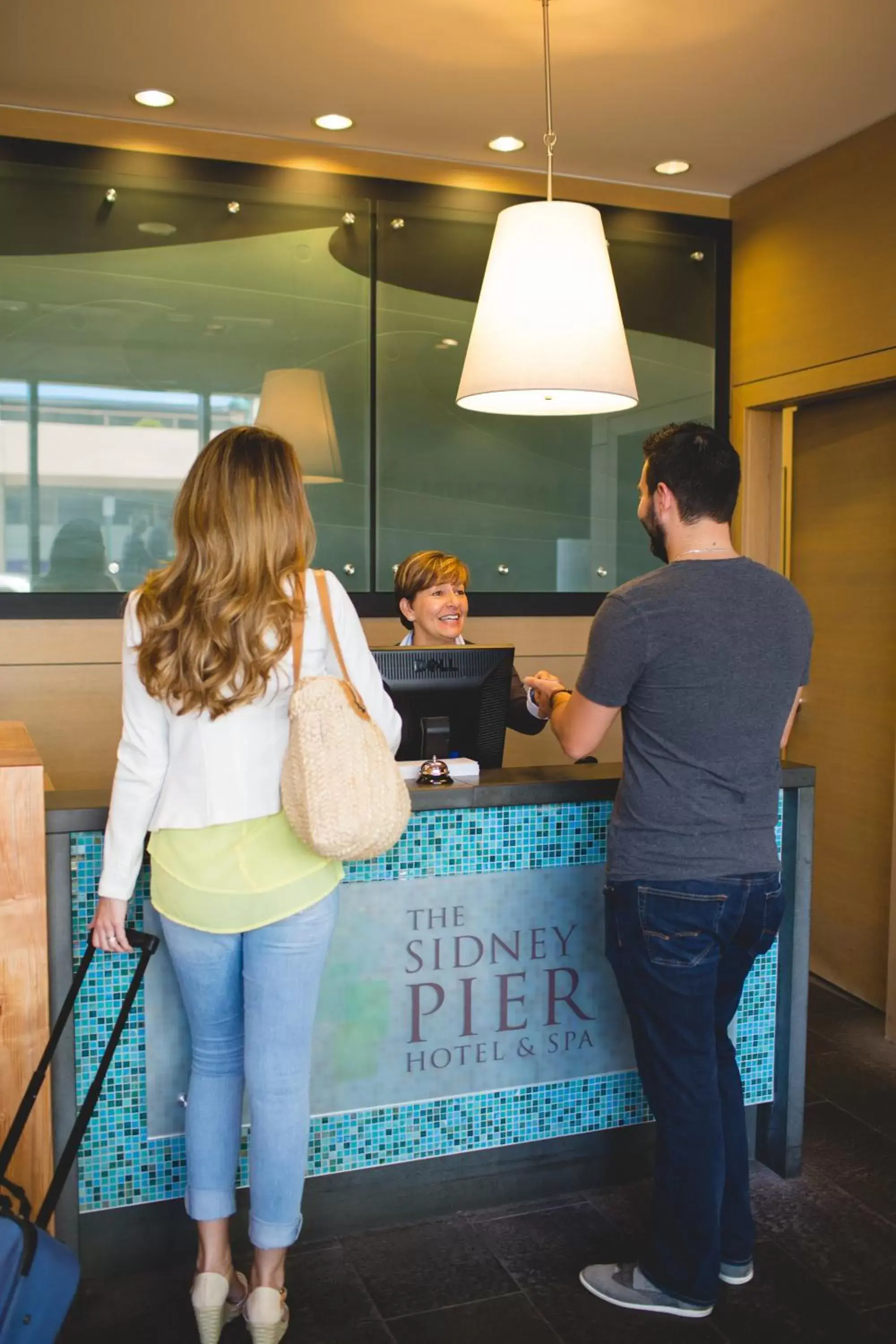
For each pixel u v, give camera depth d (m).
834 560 4.27
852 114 3.72
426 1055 2.56
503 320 2.68
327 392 4.16
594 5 2.99
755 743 2.12
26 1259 1.68
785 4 2.98
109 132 3.80
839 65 3.35
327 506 4.21
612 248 4.46
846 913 4.24
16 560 3.85
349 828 1.84
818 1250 2.50
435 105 3.68
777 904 2.18
